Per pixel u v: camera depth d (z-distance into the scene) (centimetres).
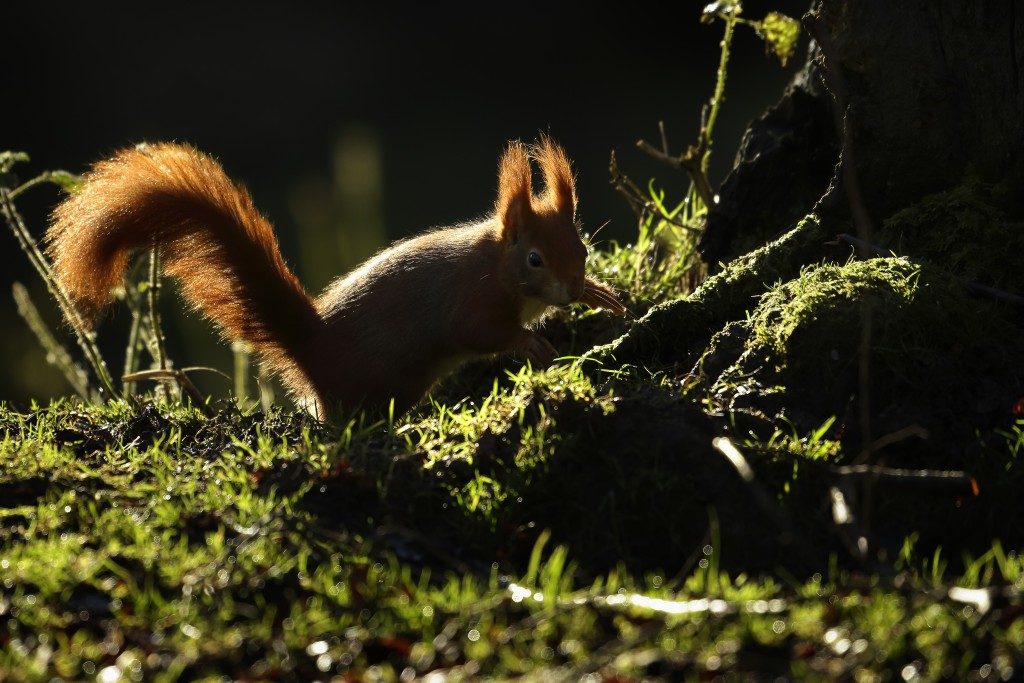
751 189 1014
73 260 861
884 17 873
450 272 922
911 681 501
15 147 2994
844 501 604
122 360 1967
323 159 2983
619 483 681
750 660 521
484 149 2980
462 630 550
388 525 665
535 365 927
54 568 601
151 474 738
